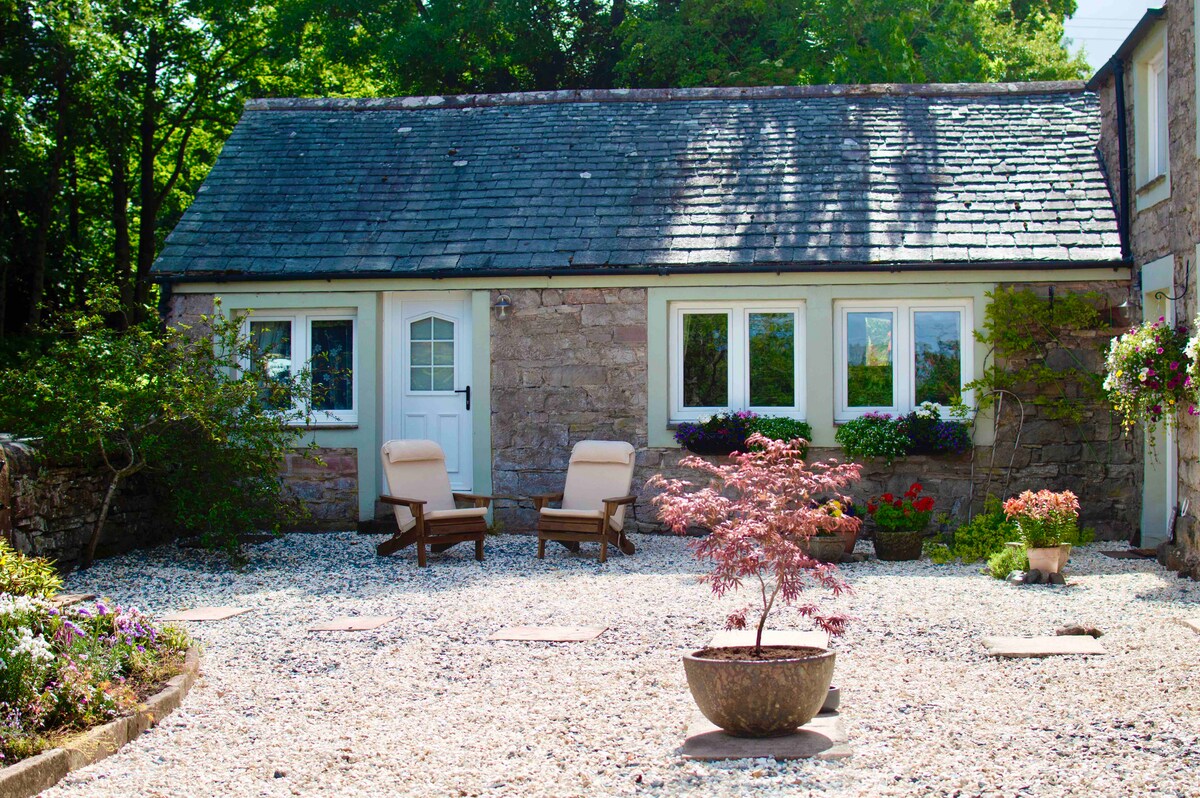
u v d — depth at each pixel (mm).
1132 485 11273
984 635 6816
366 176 13531
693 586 8789
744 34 22594
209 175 13641
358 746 4879
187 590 9094
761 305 11977
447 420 12531
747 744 4711
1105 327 11336
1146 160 10945
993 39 24016
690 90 14438
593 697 5602
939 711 5199
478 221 12648
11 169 19125
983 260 11352
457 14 22734
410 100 14781
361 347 12391
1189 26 9281
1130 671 5859
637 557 10578
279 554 10891
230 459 10312
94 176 23734
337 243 12547
